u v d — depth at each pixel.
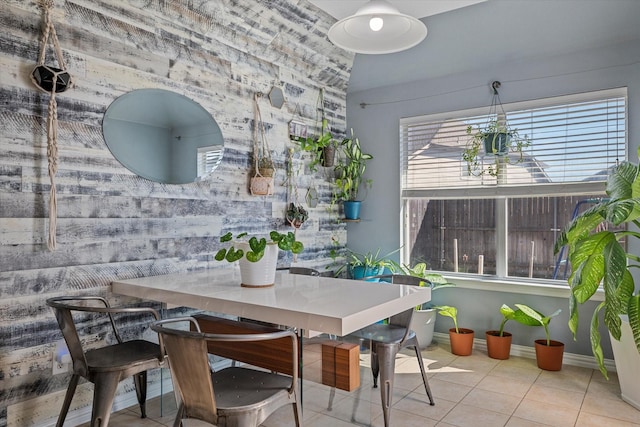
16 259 2.13
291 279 2.62
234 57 3.27
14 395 2.13
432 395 2.78
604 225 3.34
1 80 2.09
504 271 3.76
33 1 2.19
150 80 2.71
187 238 2.94
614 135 3.25
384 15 2.11
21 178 2.15
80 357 1.94
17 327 2.14
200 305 2.08
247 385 1.73
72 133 2.34
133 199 2.63
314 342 2.16
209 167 3.06
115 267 2.54
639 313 2.22
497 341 3.46
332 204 4.32
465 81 3.84
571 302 2.51
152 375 2.77
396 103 4.21
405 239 4.26
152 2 2.69
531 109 3.57
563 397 2.75
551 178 3.50
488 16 3.35
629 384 2.62
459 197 3.90
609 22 3.09
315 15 3.50
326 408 2.58
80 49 2.37
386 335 2.46
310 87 4.03
